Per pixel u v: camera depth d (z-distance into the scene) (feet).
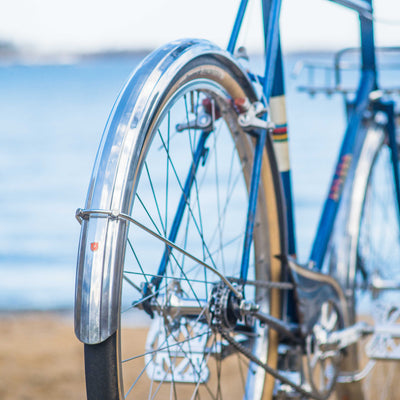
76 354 26.45
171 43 7.34
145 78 6.67
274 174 9.80
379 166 16.44
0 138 126.72
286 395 10.23
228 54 8.22
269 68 9.75
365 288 14.93
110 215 5.97
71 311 37.88
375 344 13.16
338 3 11.88
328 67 15.57
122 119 6.36
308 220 55.83
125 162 6.15
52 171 97.09
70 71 375.04
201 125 8.59
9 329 31.81
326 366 12.53
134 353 23.94
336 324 12.21
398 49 15.05
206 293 8.00
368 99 14.48
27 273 49.32
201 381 8.43
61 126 145.07
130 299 7.57
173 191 38.27
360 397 12.88
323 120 123.65
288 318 10.75
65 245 59.21
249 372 10.20
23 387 21.91
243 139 9.31
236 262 9.93
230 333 9.39
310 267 11.62
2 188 84.64
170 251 7.44
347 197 14.10
